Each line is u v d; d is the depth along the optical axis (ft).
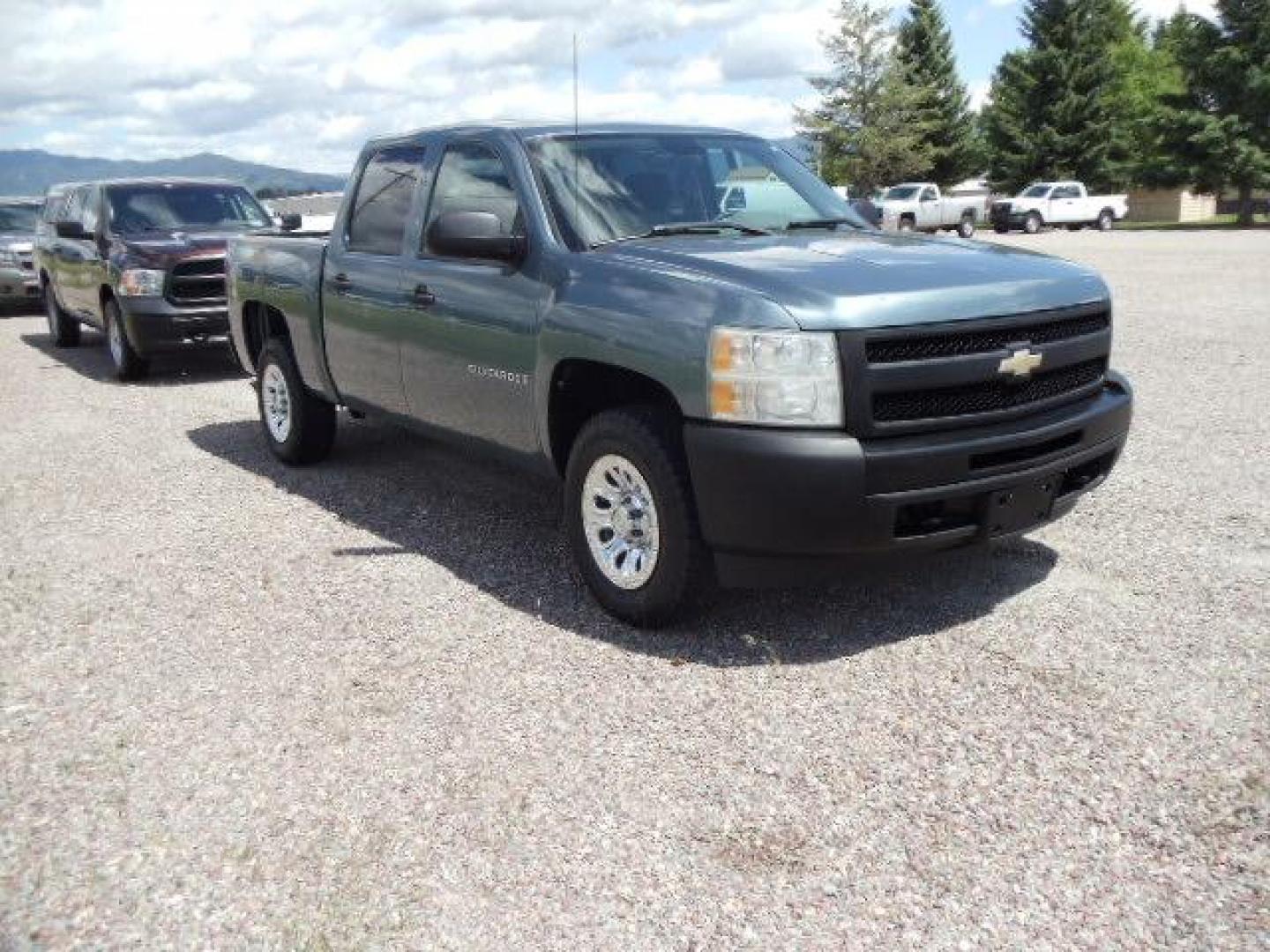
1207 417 27.17
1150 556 17.44
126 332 37.11
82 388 37.47
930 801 11.07
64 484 24.32
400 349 19.60
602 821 10.94
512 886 10.00
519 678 14.05
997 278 14.37
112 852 10.65
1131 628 14.82
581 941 9.27
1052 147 192.65
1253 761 11.55
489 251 16.40
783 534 13.33
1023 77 193.67
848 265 14.33
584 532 15.74
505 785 11.60
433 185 19.26
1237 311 47.98
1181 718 12.44
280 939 9.39
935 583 16.65
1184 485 21.29
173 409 32.99
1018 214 142.92
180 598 17.19
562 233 16.47
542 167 17.26
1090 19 192.54
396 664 14.57
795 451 13.03
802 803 11.12
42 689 14.12
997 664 13.93
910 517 13.66
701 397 13.61
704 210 17.67
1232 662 13.73
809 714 12.87
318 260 22.16
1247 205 168.55
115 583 17.93
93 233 40.68
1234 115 164.96
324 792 11.57
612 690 13.62
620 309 14.71
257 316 26.09
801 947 9.13
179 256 36.42
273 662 14.74
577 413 16.76
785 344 13.06
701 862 10.26
